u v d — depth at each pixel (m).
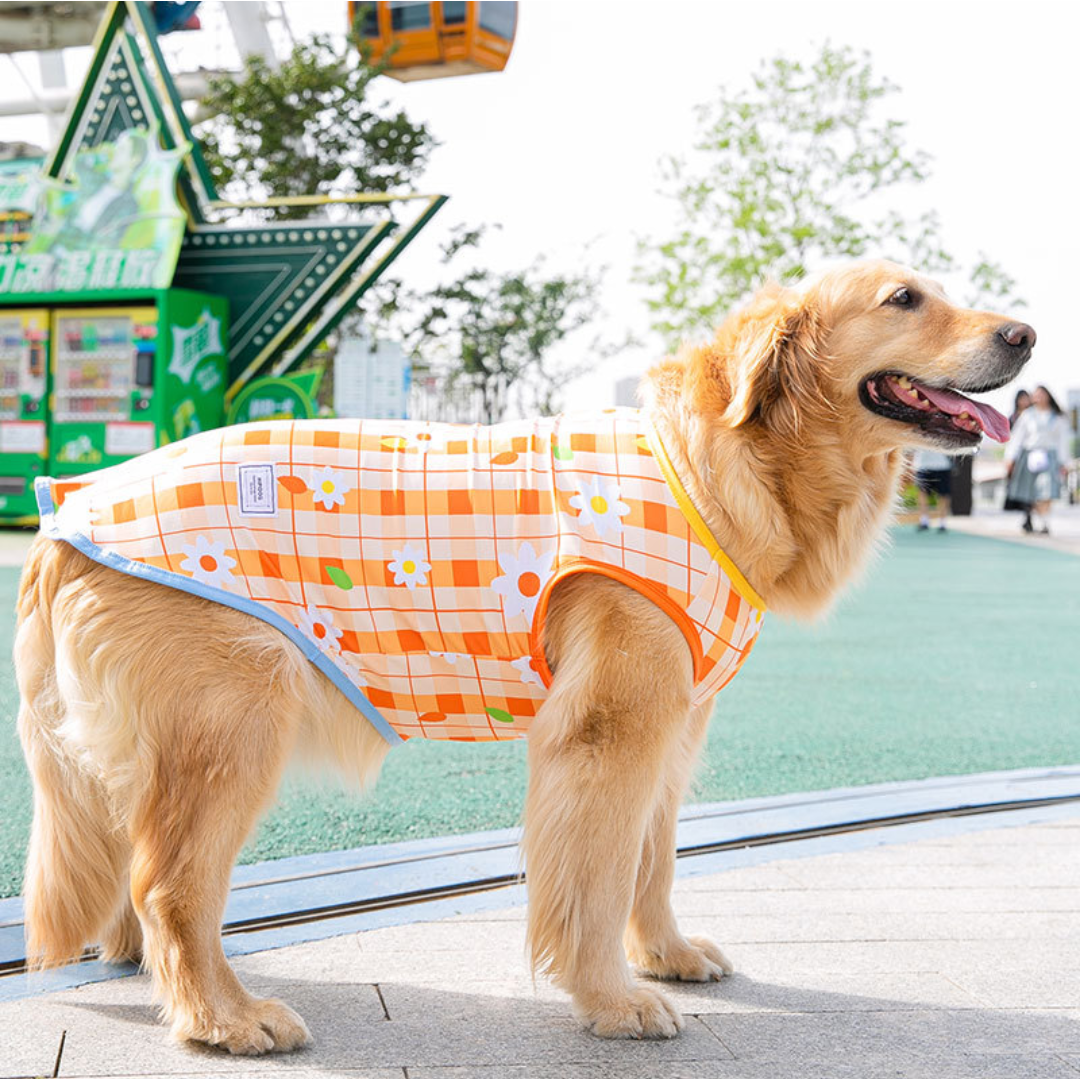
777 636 8.16
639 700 2.39
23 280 14.17
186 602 2.45
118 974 2.65
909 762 4.71
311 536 2.47
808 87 21.47
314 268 14.20
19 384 14.38
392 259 14.21
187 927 2.30
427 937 2.88
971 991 2.60
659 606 2.41
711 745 4.93
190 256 14.53
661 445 2.53
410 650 2.51
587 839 2.38
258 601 2.46
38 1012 2.43
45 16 20.62
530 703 2.56
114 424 14.00
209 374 14.28
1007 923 3.02
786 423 2.59
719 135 21.78
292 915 2.97
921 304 2.63
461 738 2.69
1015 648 7.66
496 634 2.47
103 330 14.14
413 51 20.91
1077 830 3.86
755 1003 2.54
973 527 19.33
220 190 21.47
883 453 2.72
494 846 3.54
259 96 20.64
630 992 2.41
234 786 2.38
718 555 2.48
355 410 16.16
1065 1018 2.46
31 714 2.55
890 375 2.64
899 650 7.56
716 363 2.63
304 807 3.95
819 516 2.63
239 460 2.51
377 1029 2.37
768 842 3.71
